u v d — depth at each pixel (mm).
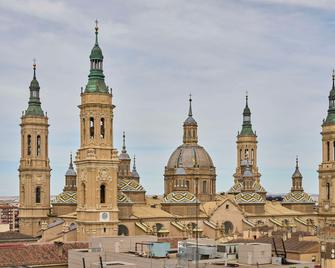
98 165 183500
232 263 113562
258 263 114125
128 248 135250
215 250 120812
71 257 130250
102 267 106125
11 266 138000
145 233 192250
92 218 181875
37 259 143125
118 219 190750
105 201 184875
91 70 188000
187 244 127812
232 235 198375
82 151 186125
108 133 186500
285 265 114062
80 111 188125
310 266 116938
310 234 188750
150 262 118438
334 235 180000
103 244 133375
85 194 184500
